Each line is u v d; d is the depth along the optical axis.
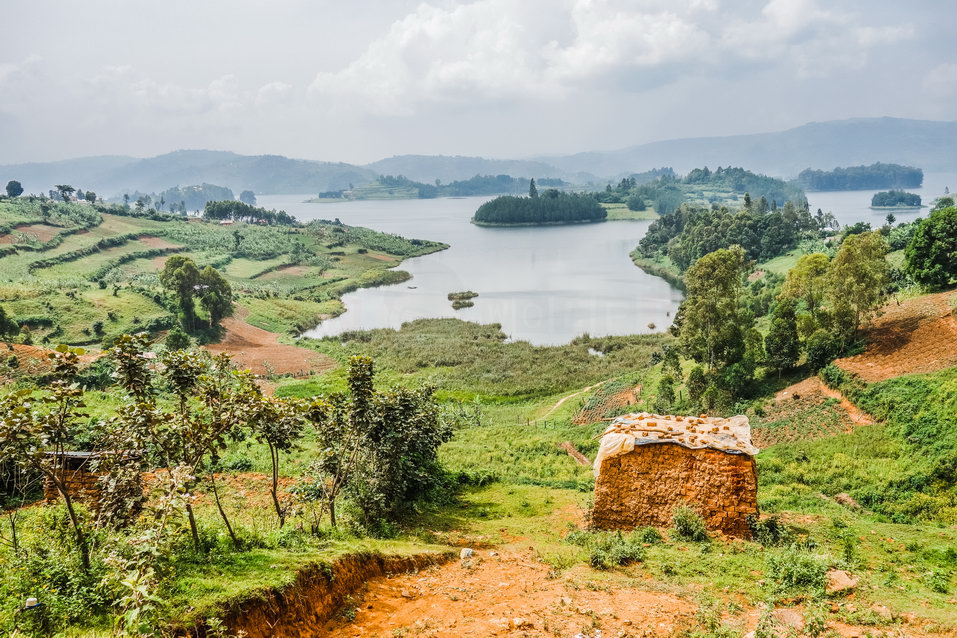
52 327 77.50
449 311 107.06
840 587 14.46
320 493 21.39
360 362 19.02
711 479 20.05
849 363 42.28
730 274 51.81
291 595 10.86
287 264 155.88
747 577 15.45
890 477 28.17
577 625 11.69
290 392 60.00
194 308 90.62
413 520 22.56
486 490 29.77
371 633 11.20
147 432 12.68
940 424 30.38
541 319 97.50
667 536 19.67
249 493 23.53
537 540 20.56
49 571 9.70
